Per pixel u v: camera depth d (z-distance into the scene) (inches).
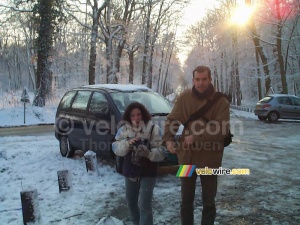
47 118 892.0
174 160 249.8
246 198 221.3
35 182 261.6
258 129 646.5
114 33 1152.8
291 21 1251.2
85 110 319.3
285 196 225.6
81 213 197.0
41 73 1011.9
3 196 229.1
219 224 178.5
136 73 2166.6
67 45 1881.2
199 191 236.4
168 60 2105.1
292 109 815.7
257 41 1207.6
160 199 218.8
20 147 417.7
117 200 218.4
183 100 149.6
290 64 1526.8
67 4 1054.4
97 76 1793.8
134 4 1244.5
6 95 1018.1
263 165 322.0
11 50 2746.1
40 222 181.3
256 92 2340.1
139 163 151.9
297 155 373.7
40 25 1013.2
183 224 150.9
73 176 274.5
